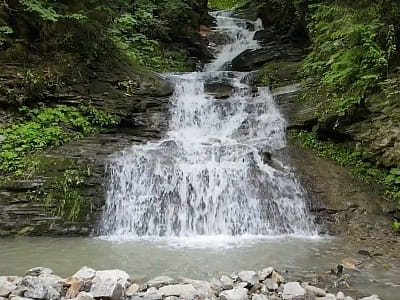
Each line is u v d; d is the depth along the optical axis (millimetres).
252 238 7488
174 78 12664
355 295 4906
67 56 10398
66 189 7879
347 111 9539
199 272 5602
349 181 8742
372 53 8836
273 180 8570
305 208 8148
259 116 11188
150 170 8430
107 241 7203
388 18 9164
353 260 6191
